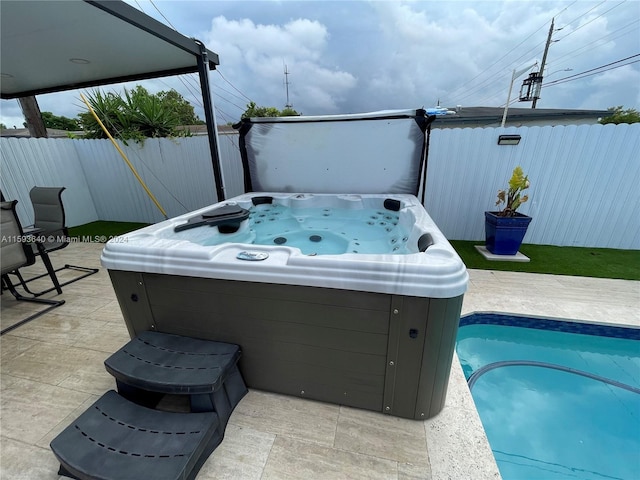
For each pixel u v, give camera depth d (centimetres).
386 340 123
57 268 331
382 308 118
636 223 333
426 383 126
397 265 113
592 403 168
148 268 144
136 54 265
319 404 146
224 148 438
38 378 168
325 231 281
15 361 182
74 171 502
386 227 277
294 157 330
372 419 137
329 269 120
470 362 200
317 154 323
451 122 955
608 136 314
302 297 127
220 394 129
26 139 438
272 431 132
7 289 280
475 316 225
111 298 261
